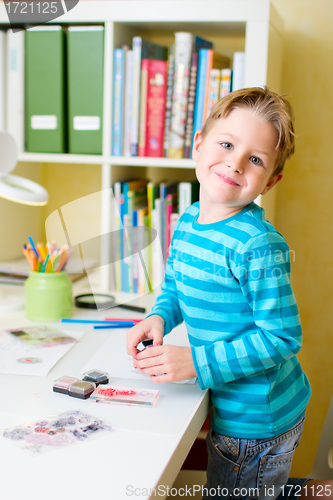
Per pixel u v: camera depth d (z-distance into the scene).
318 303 1.51
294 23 1.41
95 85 1.27
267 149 0.74
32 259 1.06
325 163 1.45
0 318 1.07
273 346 0.69
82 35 1.25
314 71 1.42
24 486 0.48
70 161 1.31
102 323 1.02
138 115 1.27
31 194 1.10
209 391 0.76
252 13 1.12
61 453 0.54
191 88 1.24
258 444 0.75
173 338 0.94
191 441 0.64
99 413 0.64
